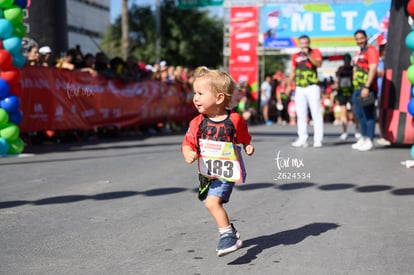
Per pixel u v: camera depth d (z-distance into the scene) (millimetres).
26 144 10633
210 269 3104
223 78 3234
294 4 21562
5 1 8266
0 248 3568
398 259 3232
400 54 8805
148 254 3414
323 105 21578
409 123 8852
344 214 4441
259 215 4453
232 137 3297
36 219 4395
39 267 3164
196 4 22375
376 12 20844
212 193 3258
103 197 5301
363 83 9070
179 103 16234
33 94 10289
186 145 3350
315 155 8516
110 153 9266
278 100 20609
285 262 3211
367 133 9297
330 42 21344
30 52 10547
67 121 11211
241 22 22281
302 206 4773
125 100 13281
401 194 5230
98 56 12977
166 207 4816
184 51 31688
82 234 3914
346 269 3062
